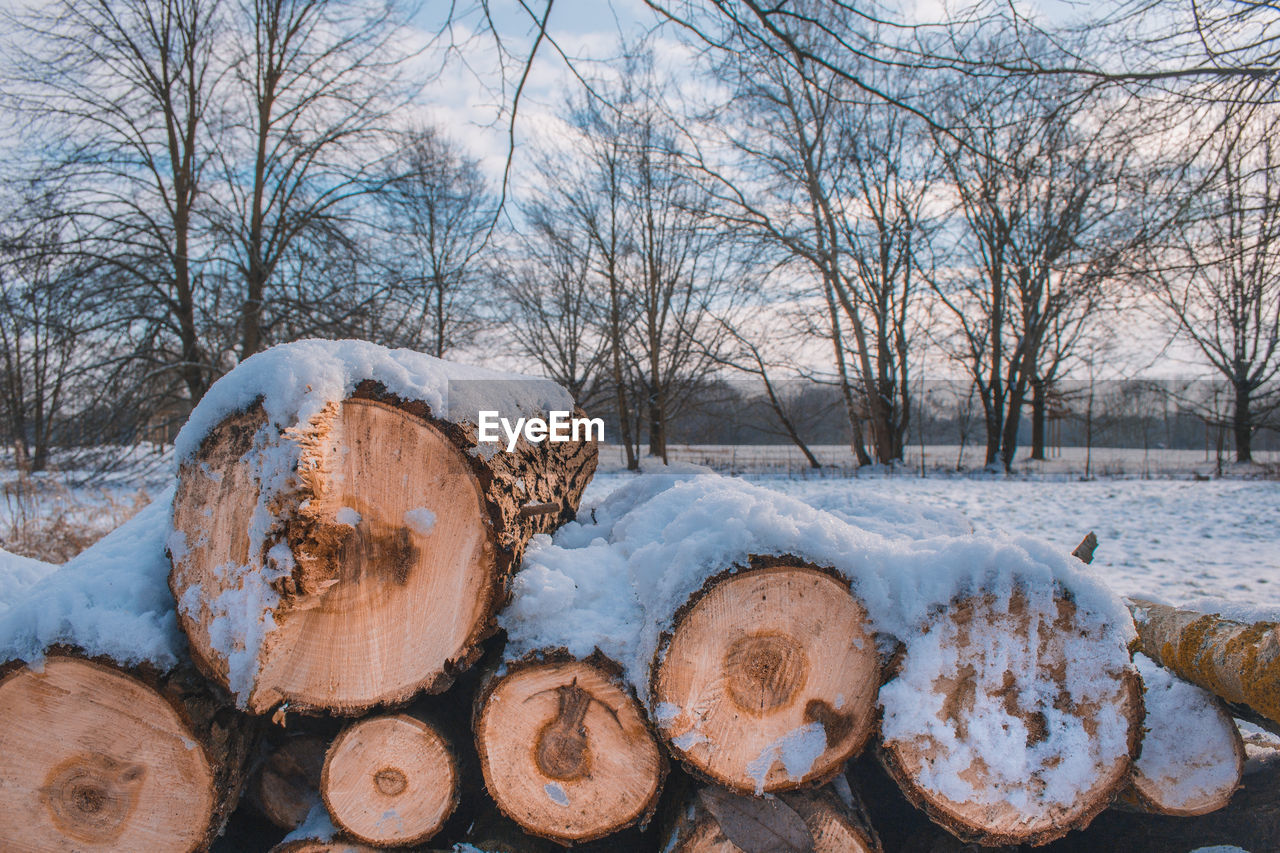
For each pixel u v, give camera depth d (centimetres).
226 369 1464
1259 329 1483
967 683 186
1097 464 2402
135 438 1334
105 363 1333
